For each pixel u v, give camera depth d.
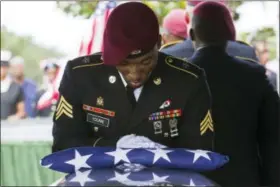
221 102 4.95
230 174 4.89
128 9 3.24
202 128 3.61
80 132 3.66
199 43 5.11
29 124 8.78
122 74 3.40
